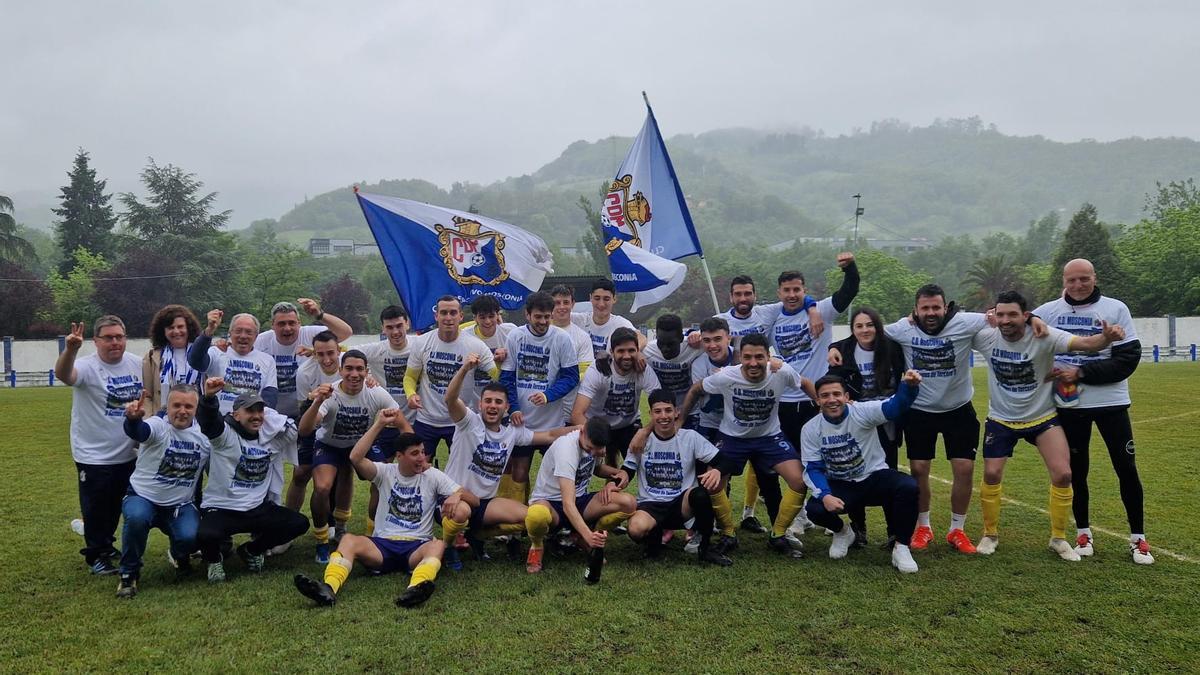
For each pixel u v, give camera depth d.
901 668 4.28
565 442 6.47
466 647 4.59
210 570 5.91
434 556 5.71
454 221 9.00
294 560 6.55
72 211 56.97
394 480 6.11
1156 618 4.90
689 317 65.00
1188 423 13.57
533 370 7.36
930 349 6.51
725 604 5.28
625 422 7.49
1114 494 8.32
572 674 4.23
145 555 6.67
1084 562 6.09
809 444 6.46
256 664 4.37
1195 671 4.20
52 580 5.89
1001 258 64.81
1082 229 50.16
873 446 6.33
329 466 6.55
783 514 6.62
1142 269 48.22
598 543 5.79
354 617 5.09
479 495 6.54
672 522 6.57
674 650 4.53
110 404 6.16
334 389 6.59
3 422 16.16
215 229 58.00
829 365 7.16
